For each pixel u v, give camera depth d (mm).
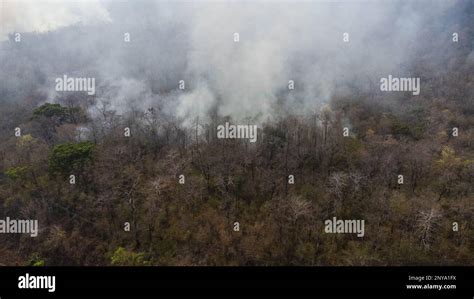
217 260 72625
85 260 74000
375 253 72062
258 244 73812
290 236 74625
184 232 76375
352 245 73312
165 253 73812
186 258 72812
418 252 71750
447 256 71500
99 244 75938
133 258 69375
